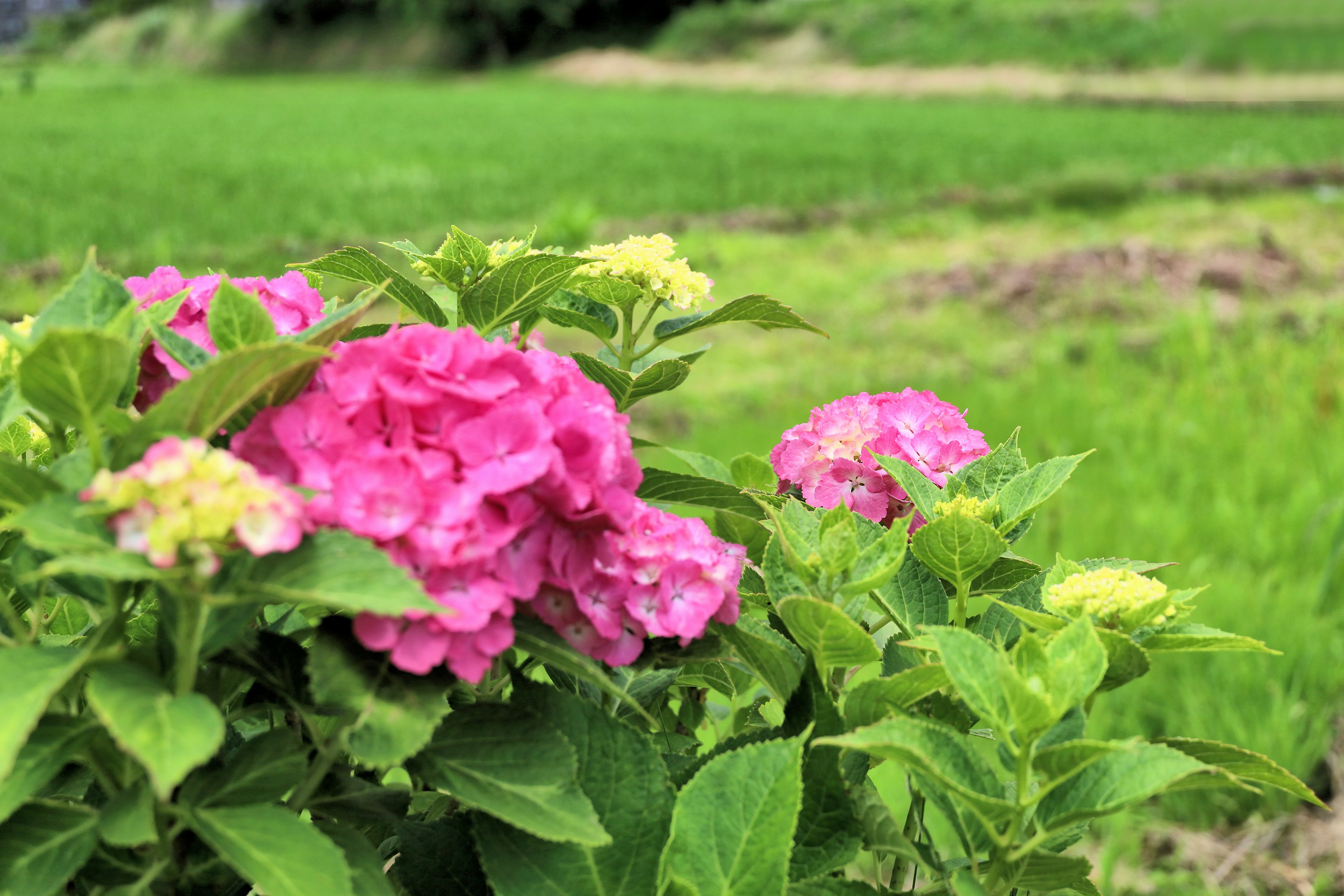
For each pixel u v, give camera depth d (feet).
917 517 5.40
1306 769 14.02
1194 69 152.25
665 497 5.05
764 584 4.84
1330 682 15.05
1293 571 17.98
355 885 3.48
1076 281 45.06
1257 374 29.32
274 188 72.49
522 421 3.52
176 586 3.05
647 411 29.55
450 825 4.08
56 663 3.07
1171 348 33.14
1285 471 21.77
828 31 192.95
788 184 76.38
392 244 5.52
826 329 40.60
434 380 3.55
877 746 3.47
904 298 45.09
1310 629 15.64
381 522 3.31
